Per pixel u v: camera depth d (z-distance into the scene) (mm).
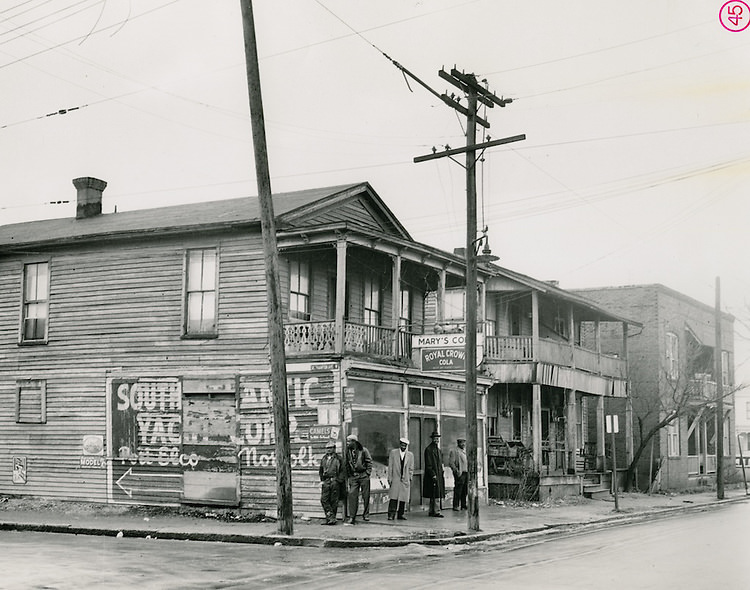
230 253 24641
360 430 22781
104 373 26094
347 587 12820
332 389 22391
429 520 23125
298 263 25078
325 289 26125
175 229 24859
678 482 45688
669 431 45250
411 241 24359
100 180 31422
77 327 26719
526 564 15641
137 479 25234
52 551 17125
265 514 22953
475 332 21500
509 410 35625
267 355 23672
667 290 45531
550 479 31797
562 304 36719
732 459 54562
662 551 17734
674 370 46219
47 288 27391
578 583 13172
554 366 32719
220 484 23891
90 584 12984
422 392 25859
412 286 30125
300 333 23188
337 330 22438
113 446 25688
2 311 28000
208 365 24500
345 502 21641
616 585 12984
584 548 18469
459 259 26641
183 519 23203
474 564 15727
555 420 38594
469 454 21250
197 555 16750
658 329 44156
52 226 30031
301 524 21391
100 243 26500
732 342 55875
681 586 12906
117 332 26031
